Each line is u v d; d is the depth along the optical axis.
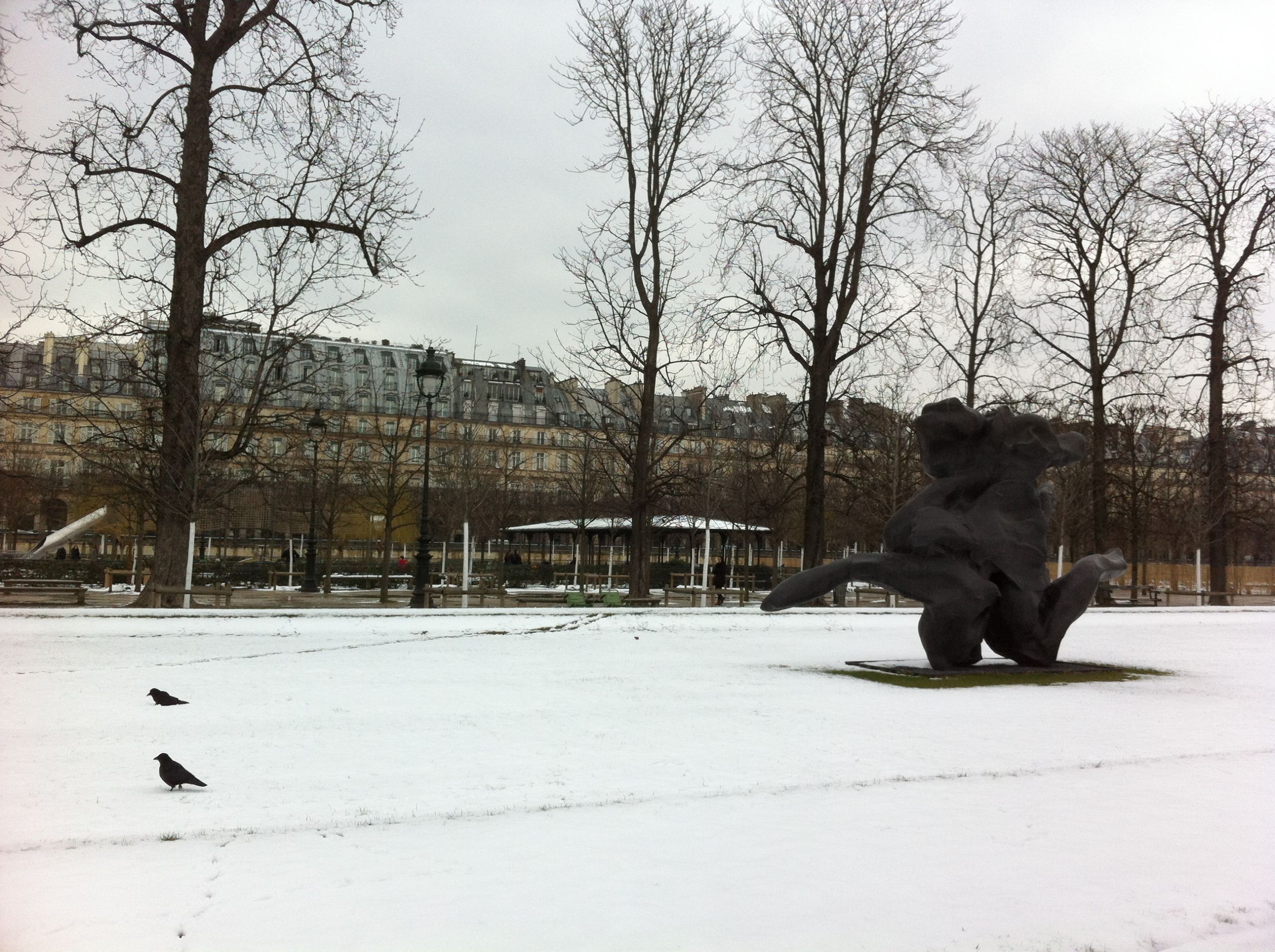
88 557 56.44
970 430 15.47
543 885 5.23
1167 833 6.44
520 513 70.75
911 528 15.27
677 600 34.50
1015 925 4.81
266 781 7.39
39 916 4.70
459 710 10.88
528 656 16.97
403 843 5.91
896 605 35.56
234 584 41.47
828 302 30.89
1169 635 23.83
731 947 4.48
